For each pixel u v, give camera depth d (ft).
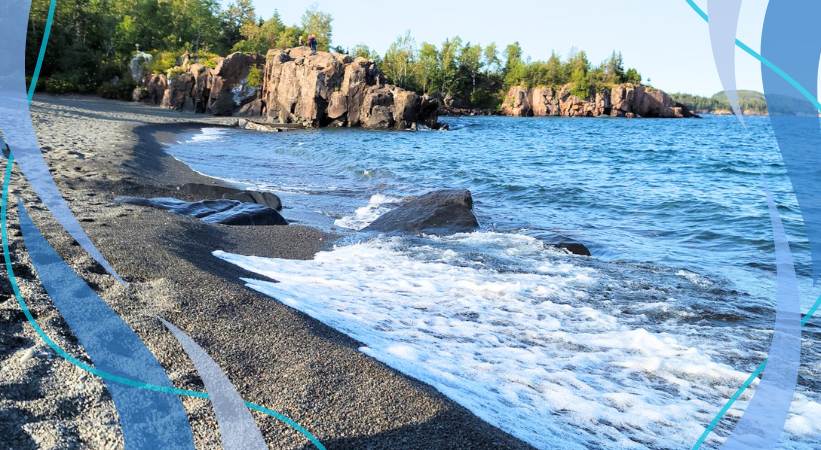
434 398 9.61
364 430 8.51
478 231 28.32
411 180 50.21
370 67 153.58
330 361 10.62
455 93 352.08
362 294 17.40
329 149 80.53
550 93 336.90
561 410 10.78
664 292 19.01
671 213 37.06
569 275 20.88
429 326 14.90
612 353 13.83
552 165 70.13
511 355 13.34
